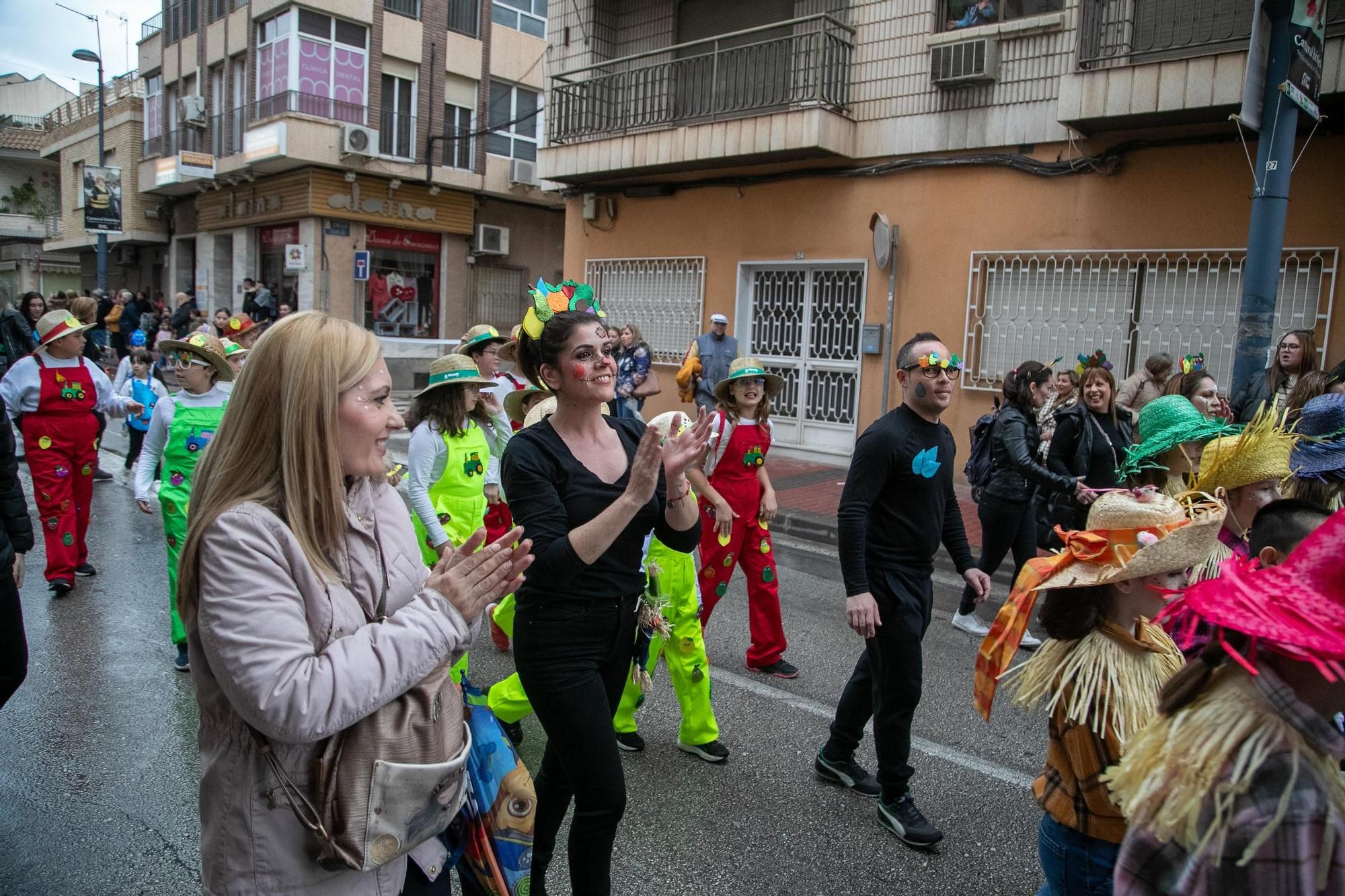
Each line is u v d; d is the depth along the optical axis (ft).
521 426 15.80
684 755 13.73
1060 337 32.04
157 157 84.58
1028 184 32.32
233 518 5.29
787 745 14.11
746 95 40.50
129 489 32.76
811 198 37.88
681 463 8.00
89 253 111.34
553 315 8.51
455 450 15.19
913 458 10.98
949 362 11.04
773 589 16.90
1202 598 4.80
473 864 6.63
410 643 5.50
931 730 14.69
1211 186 28.71
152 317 75.31
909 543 11.14
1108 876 6.97
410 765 5.49
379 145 70.64
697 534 8.98
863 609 10.77
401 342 67.46
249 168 70.44
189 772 12.80
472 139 75.51
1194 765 4.52
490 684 16.05
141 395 33.81
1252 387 22.29
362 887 5.60
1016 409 19.02
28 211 135.74
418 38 71.87
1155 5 29.32
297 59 67.21
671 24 42.91
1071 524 19.22
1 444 11.89
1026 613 7.50
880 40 35.53
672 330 43.09
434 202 74.28
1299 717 4.38
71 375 20.71
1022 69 32.09
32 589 21.09
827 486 33.88
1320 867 4.25
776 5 39.37
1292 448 10.88
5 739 13.62
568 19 45.55
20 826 11.33
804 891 10.35
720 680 16.75
